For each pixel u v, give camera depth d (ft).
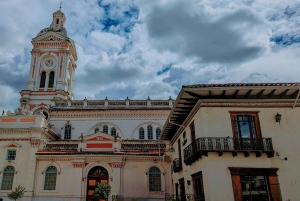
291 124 49.06
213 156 46.03
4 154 87.30
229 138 46.78
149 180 84.84
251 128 48.96
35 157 85.25
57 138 108.17
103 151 88.28
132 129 113.60
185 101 52.13
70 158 85.25
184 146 63.00
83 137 90.99
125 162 85.97
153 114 115.96
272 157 46.57
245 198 44.21
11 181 84.69
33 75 133.90
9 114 93.15
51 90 131.44
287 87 46.44
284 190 44.73
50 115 114.93
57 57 137.90
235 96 50.06
